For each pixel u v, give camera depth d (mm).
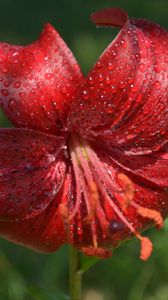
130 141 424
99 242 423
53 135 410
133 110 404
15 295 621
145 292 677
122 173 426
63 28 1215
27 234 410
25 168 403
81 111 400
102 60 382
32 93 395
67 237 405
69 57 395
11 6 1276
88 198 423
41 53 396
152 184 431
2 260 644
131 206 426
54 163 423
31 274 707
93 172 427
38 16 1250
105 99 394
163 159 432
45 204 409
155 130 414
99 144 435
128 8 1312
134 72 393
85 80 385
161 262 659
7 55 398
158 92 402
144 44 399
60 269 679
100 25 414
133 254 686
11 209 398
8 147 397
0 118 866
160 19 1291
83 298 694
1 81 396
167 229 528
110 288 695
